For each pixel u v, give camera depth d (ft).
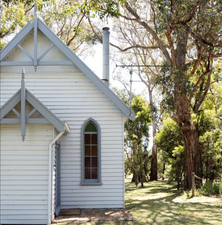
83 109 40.93
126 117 43.45
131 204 45.65
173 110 52.85
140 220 32.27
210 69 57.67
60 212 36.06
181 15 47.34
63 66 41.39
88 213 36.22
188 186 57.77
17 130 30.94
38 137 30.86
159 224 30.37
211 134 60.44
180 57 56.29
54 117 30.04
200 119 63.62
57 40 40.34
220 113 82.89
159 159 128.16
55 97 41.06
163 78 52.19
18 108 30.78
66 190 39.78
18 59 41.06
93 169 40.52
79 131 40.73
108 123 40.70
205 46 50.47
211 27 47.21
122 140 40.47
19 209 29.94
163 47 58.23
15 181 30.32
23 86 29.73
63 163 40.19
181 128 58.44
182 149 62.34
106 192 39.75
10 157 30.60
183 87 50.85
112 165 40.09
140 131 82.89
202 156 60.95
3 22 47.70
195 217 34.24
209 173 61.16
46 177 30.37
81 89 41.22
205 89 67.15
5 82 40.78
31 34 41.55
